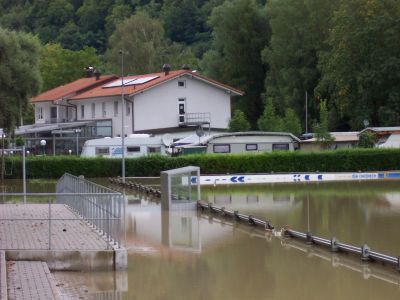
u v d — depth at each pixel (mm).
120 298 26562
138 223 48406
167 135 106250
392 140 103750
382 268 32031
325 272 31312
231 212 50000
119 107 114812
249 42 148000
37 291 24266
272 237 41406
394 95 112250
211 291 27953
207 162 91500
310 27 131750
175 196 56000
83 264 30203
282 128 113250
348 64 112625
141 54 163250
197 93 116000
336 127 128875
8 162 89188
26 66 78000
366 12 110500
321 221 47688
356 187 75562
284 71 134125
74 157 91750
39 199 65250
